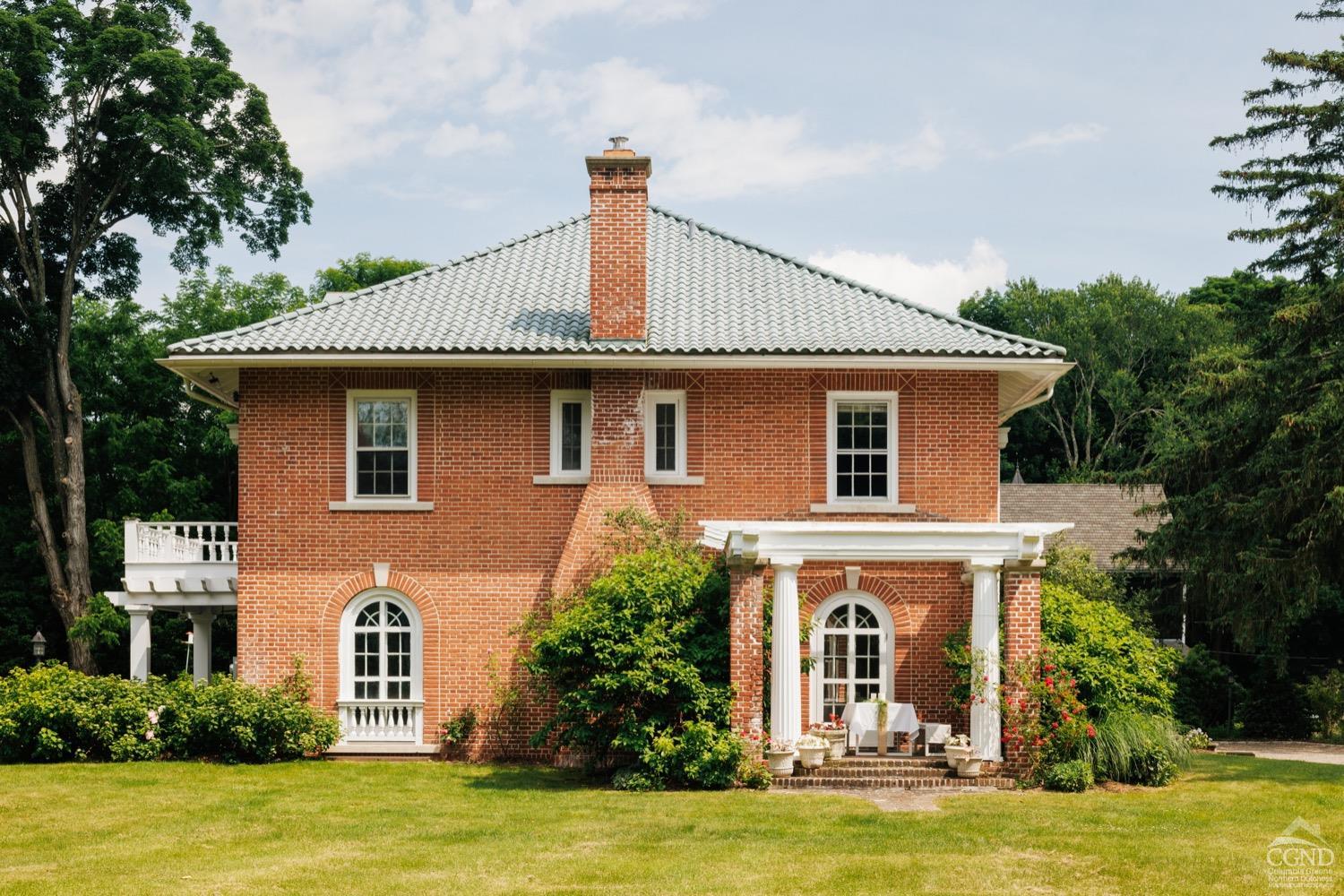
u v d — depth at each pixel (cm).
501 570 2522
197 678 3069
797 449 2517
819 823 1836
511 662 2506
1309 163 3988
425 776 2284
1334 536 3136
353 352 2442
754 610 2158
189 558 2936
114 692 2511
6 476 4509
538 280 2755
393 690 2527
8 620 4381
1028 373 2522
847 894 1484
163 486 4525
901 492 2503
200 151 3600
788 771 2147
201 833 1797
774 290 2716
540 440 2538
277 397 2541
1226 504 3384
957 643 2408
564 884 1520
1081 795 2064
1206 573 3534
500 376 2542
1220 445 3544
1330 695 3612
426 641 2512
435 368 2541
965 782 2138
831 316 2605
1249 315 4203
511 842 1730
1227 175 4047
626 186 2519
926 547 2184
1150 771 2170
